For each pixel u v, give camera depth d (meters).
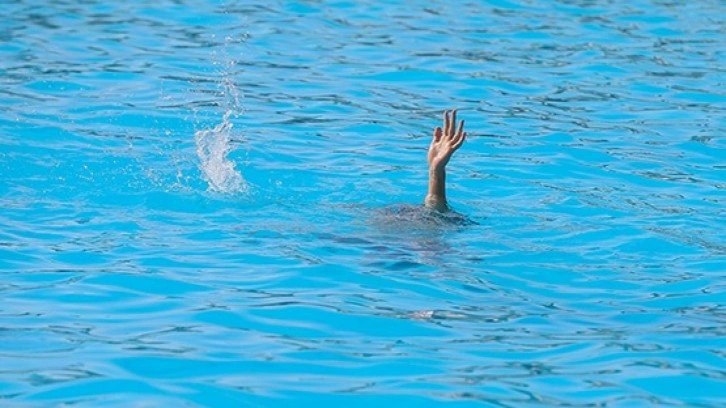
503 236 24.23
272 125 32.50
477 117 34.09
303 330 18.75
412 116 34.12
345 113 34.12
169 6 47.06
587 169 29.59
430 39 43.31
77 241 23.19
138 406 15.52
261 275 21.44
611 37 44.38
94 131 31.00
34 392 15.91
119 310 19.52
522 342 18.52
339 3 48.62
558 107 35.38
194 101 34.50
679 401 16.23
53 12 45.78
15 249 22.50
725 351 18.28
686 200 27.17
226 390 16.19
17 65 37.78
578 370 17.30
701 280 21.88
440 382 16.69
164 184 27.03
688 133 32.94
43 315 19.16
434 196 25.69
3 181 26.75
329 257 22.55
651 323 19.59
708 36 44.88
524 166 29.66
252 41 42.09
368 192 27.16
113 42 41.31
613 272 22.27
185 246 23.06
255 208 25.70
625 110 35.22
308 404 15.83
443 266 22.27
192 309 19.58
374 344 18.23
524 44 43.03
